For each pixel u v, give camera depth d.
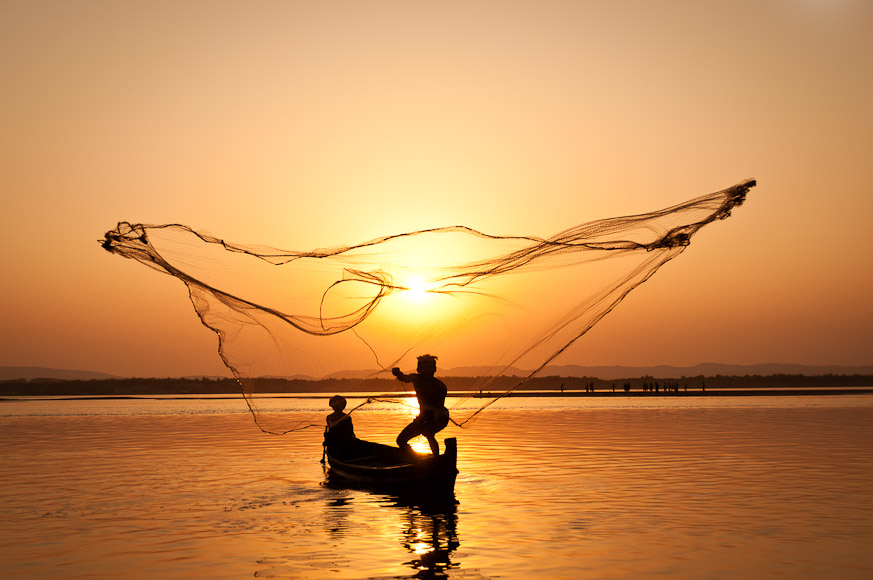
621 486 16.34
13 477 18.31
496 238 13.20
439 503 14.38
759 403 64.19
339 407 19.86
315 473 19.00
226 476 18.48
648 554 10.12
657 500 14.48
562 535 11.37
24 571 9.39
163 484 17.08
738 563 9.59
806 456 21.95
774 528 11.75
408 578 8.98
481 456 22.50
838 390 119.88
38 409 63.06
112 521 12.71
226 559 9.98
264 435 32.50
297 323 14.01
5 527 12.19
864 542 10.75
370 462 19.28
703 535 11.27
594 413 48.38
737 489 15.78
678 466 19.80
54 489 16.31
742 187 12.01
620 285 12.95
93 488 16.50
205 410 58.72
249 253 13.40
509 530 11.79
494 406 60.66
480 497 15.02
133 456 23.34
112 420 44.53
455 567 9.50
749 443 26.20
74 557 10.12
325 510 13.77
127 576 9.13
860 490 15.57
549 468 19.52
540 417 43.59
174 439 30.16
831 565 9.47
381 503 14.54
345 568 9.48
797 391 112.44
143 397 115.81
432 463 15.30
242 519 12.88
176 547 10.70
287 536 11.45
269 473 19.02
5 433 33.75
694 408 55.38
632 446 25.48
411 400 18.00
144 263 13.31
